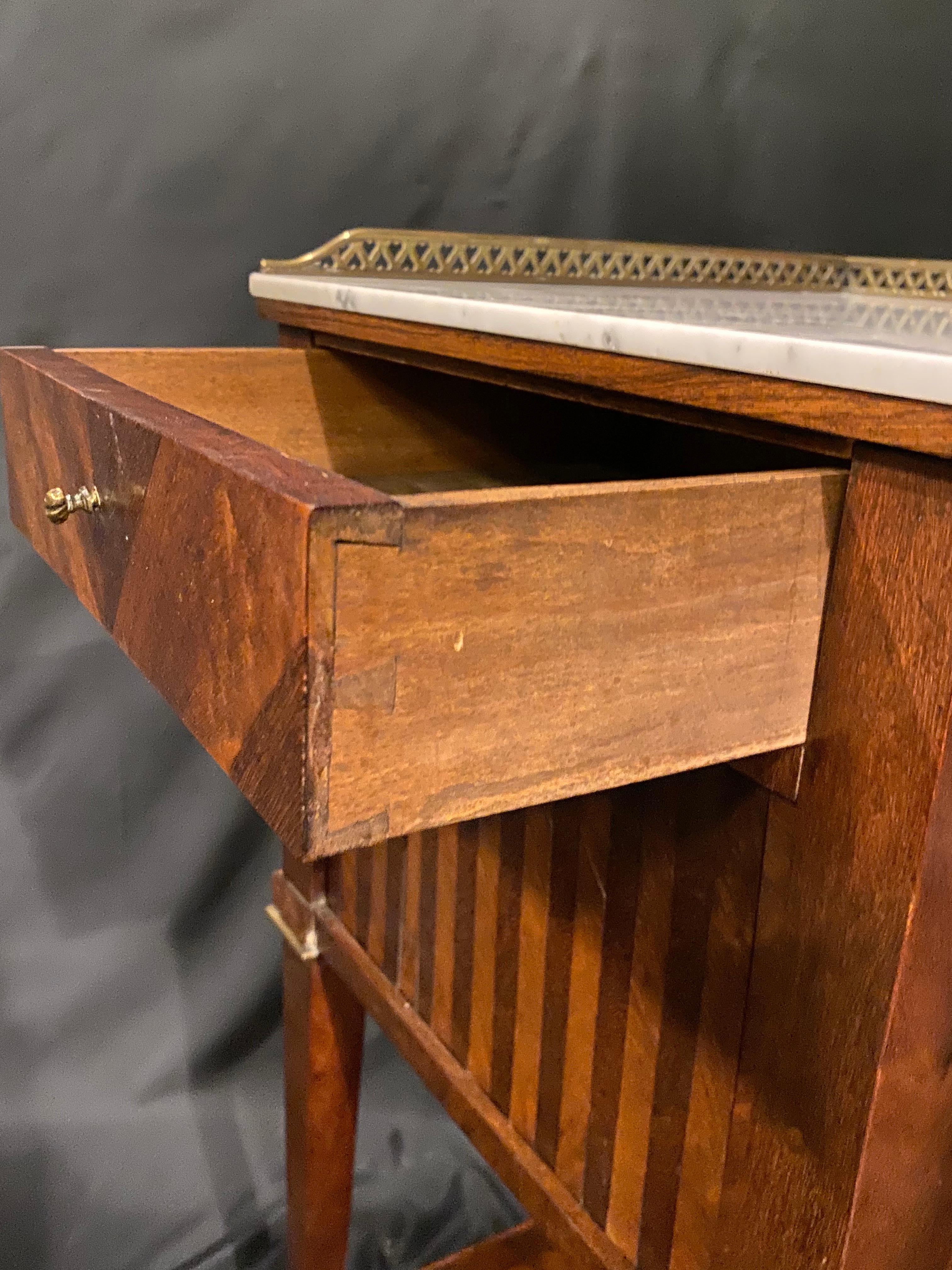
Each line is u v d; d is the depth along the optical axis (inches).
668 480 14.0
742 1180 18.7
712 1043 18.9
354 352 27.4
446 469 30.6
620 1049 21.2
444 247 39.8
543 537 12.6
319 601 11.3
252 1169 43.8
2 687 39.6
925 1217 18.1
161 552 15.3
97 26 34.7
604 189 42.1
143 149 36.2
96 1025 43.2
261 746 12.9
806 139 43.8
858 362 13.8
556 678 13.3
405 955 28.8
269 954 45.3
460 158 39.9
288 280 28.3
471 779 13.1
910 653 14.4
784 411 15.2
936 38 43.5
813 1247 17.4
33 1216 41.0
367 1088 47.8
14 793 40.6
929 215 45.4
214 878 43.9
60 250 36.3
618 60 40.8
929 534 13.9
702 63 41.9
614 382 18.2
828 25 42.6
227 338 39.1
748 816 17.4
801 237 45.1
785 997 17.2
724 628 14.6
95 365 24.9
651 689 14.2
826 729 15.8
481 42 38.9
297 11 36.5
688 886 18.9
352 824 12.4
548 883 22.5
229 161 37.2
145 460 15.5
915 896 14.9
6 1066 42.1
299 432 28.2
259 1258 41.2
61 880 41.9
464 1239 42.6
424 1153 46.1
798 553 14.9
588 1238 22.6
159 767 42.3
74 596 39.8
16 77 34.4
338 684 11.7
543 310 19.6
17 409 23.0
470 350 21.8
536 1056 23.9
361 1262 41.6
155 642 16.3
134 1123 43.4
